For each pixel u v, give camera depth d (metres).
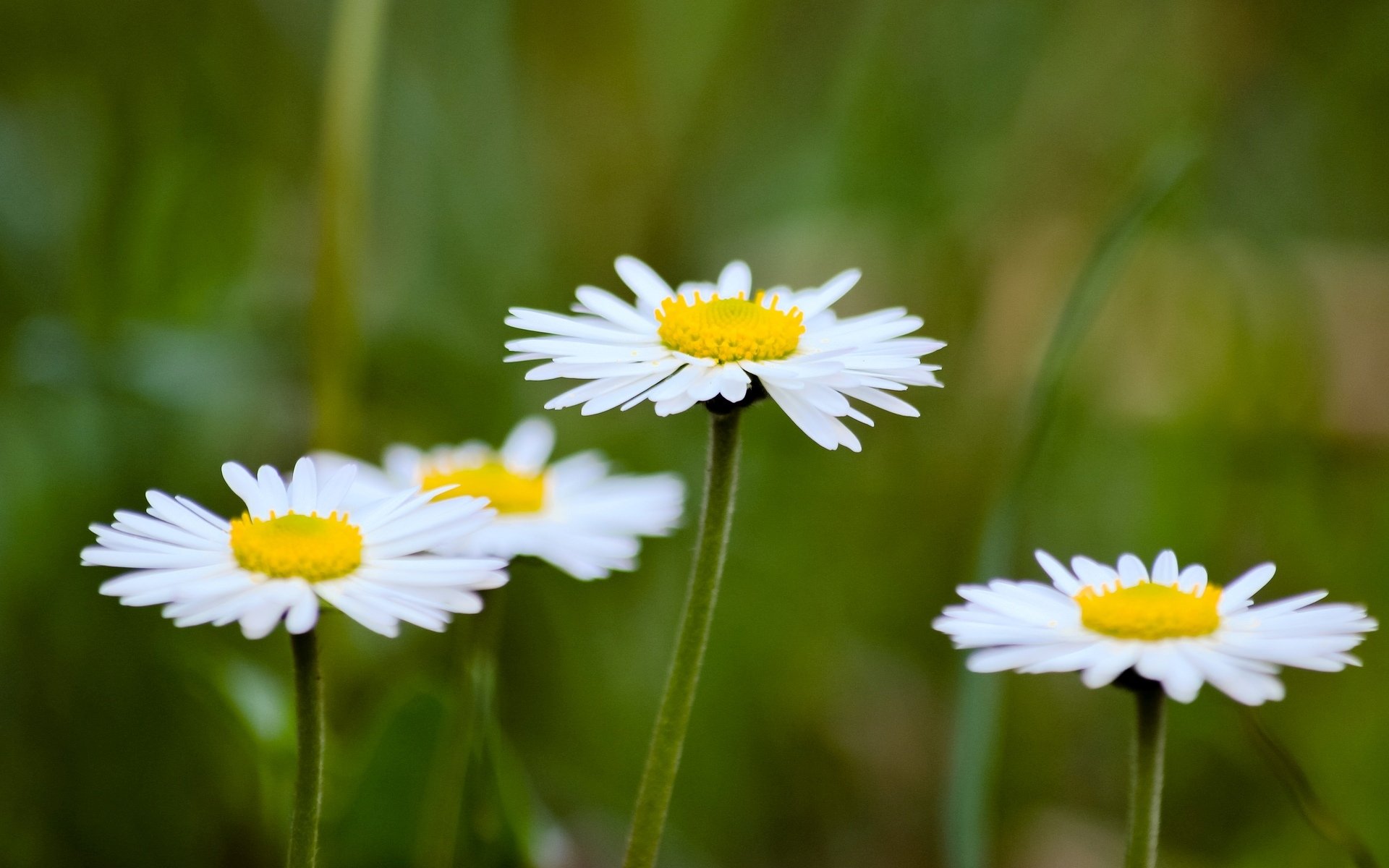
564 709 0.40
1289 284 0.47
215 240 0.46
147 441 0.42
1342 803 0.36
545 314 0.29
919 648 0.43
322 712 0.28
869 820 0.39
